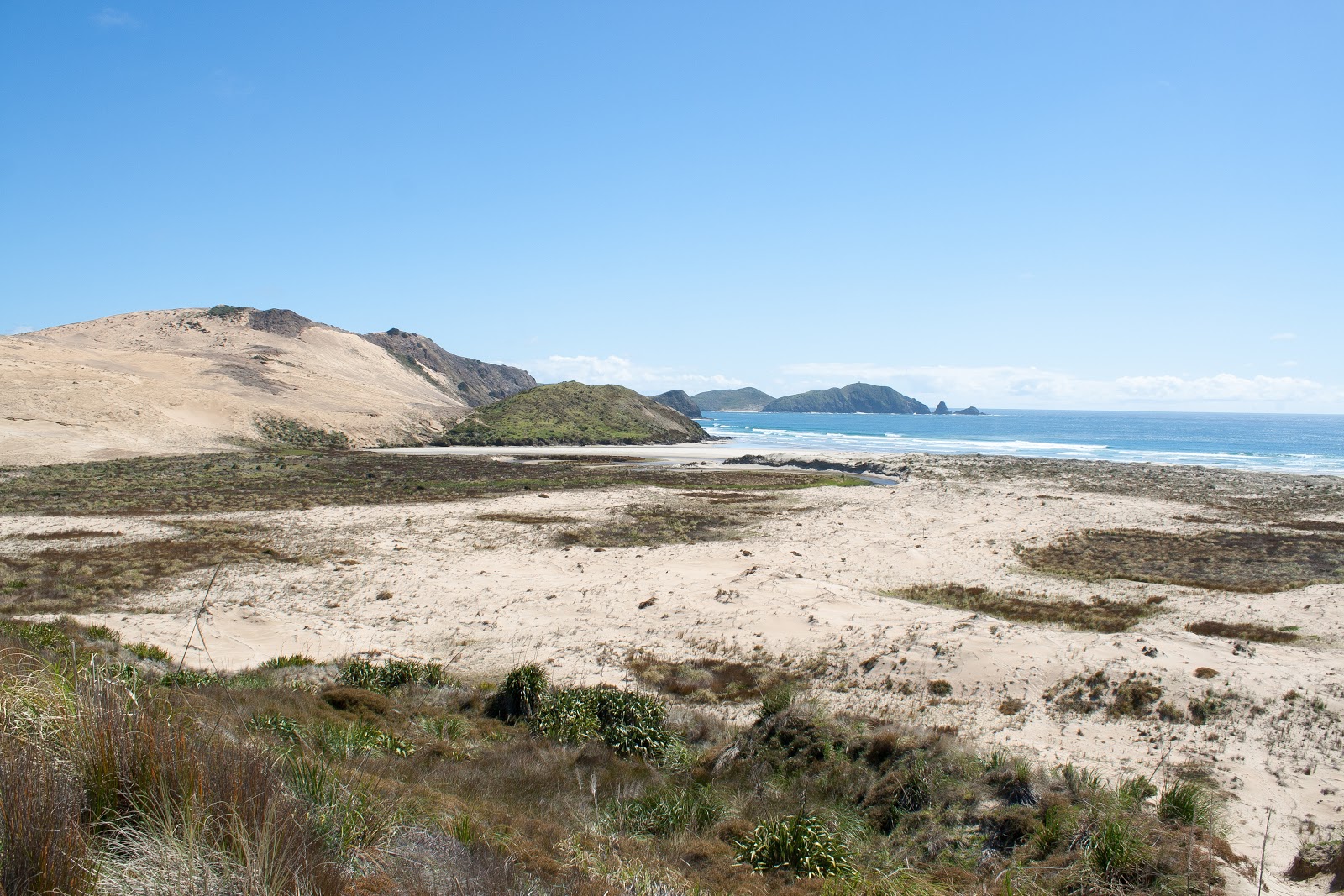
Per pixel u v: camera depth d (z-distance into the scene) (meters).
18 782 3.98
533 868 6.24
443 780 9.59
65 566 28.44
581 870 6.46
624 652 20.22
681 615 23.08
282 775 5.40
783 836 8.34
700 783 11.70
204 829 4.14
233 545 34.31
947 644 18.05
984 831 9.13
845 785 11.09
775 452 99.38
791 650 19.58
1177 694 14.57
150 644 18.38
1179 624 21.36
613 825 8.81
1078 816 8.88
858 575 29.53
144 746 4.64
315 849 4.60
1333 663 15.84
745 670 18.64
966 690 16.06
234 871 4.03
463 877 5.30
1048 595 25.88
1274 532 40.12
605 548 35.53
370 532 38.78
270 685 14.90
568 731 13.93
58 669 6.36
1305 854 8.81
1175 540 37.84
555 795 9.97
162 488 54.81
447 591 26.66
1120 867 7.73
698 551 34.44
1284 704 13.71
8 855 3.64
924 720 14.92
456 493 55.69
